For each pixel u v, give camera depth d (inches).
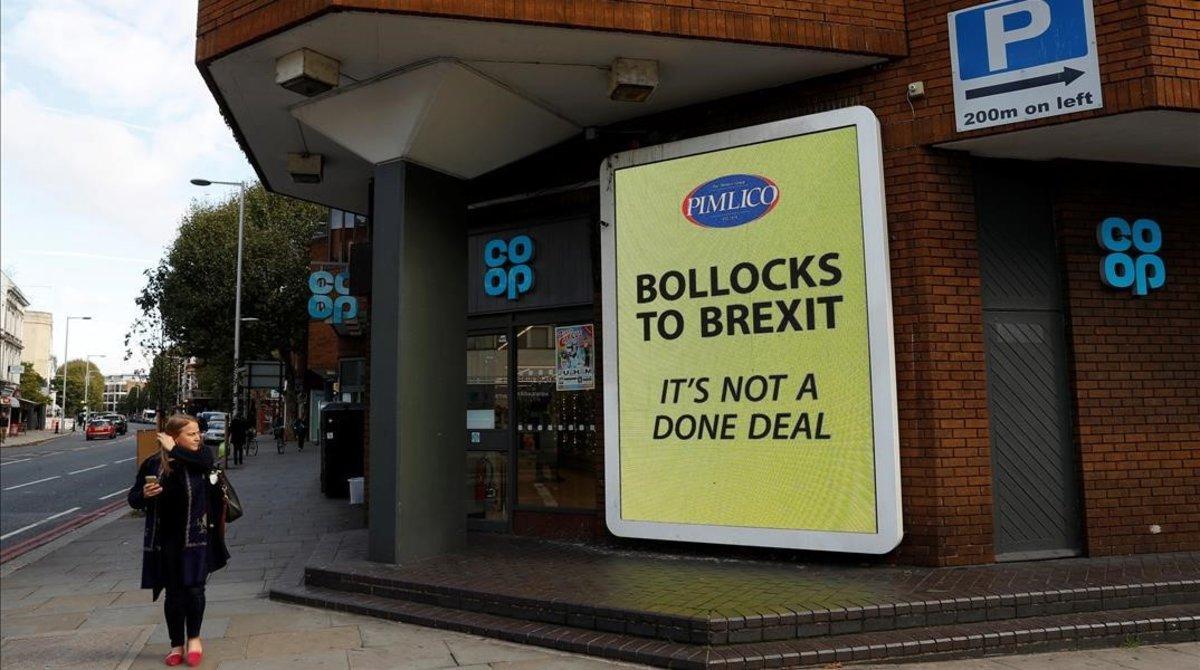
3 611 265.1
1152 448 269.6
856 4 259.0
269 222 1521.9
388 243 287.3
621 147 321.1
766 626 194.1
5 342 2967.5
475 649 205.5
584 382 333.1
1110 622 205.9
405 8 226.7
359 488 530.6
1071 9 237.8
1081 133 247.4
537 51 254.2
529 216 349.1
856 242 258.1
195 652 197.2
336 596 255.8
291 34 242.7
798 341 264.7
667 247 289.9
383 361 284.5
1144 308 276.1
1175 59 228.8
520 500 345.1
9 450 1579.7
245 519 466.3
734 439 272.5
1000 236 271.0
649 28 240.7
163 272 1501.0
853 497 251.4
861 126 259.0
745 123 291.3
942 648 193.5
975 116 248.8
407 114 276.1
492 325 360.8
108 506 606.2
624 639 200.2
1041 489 263.0
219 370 1667.1
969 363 254.8
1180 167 284.7
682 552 286.2
